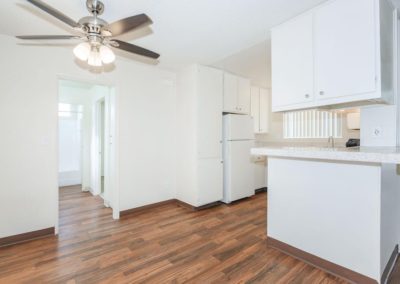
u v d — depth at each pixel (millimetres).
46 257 2025
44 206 2477
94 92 4332
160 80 3543
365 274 1565
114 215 3016
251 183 4016
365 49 1519
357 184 1599
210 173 3463
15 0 1693
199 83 3307
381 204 1521
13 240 2295
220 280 1690
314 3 1761
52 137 2531
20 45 2346
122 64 3113
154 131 3471
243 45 2609
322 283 1632
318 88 1779
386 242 1665
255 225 2754
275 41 2131
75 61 2697
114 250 2152
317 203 1824
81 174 5051
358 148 1763
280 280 1678
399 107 1883
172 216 3084
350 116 3057
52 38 1748
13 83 2309
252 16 1955
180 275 1756
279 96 2082
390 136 1845
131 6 1788
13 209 2309
